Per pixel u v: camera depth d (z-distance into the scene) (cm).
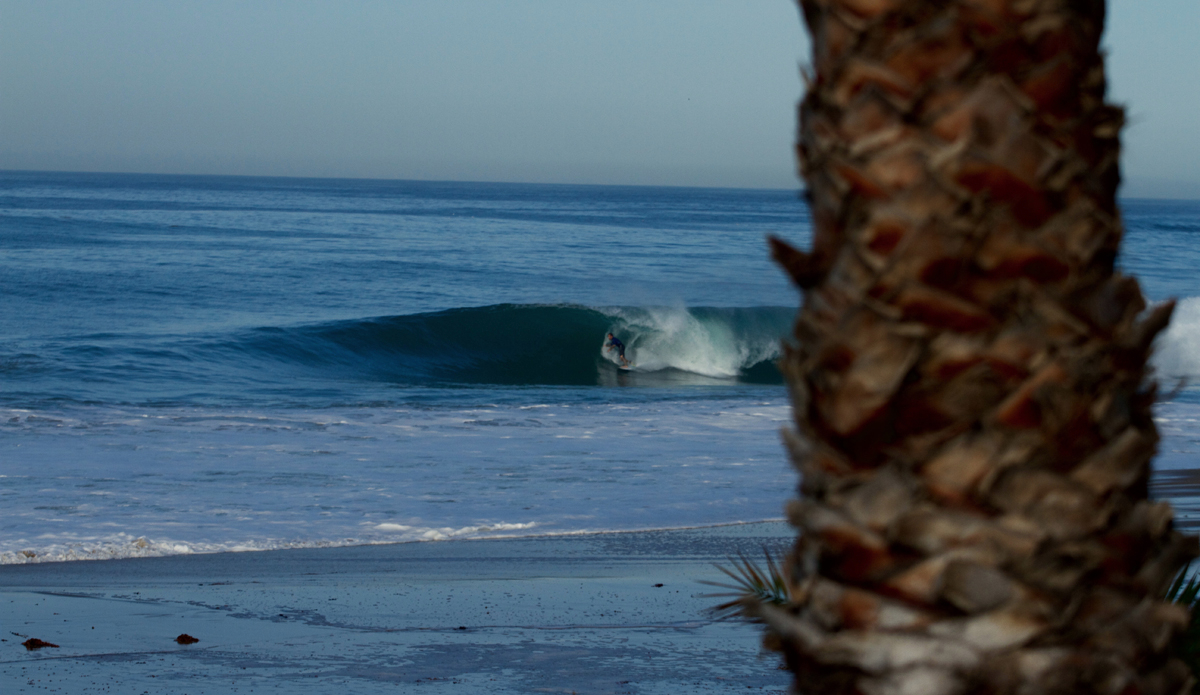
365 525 3991
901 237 578
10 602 2842
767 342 12175
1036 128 571
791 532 3944
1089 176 581
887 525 583
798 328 641
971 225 568
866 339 584
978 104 568
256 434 5888
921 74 577
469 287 17112
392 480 4775
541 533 3919
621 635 2533
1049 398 564
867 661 591
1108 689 579
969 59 569
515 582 3120
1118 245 605
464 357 11438
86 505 4166
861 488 589
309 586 3072
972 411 568
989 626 573
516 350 11775
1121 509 580
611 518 4162
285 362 10438
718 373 12062
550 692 2091
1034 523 567
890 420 584
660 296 15712
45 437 5606
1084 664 576
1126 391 592
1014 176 566
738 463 5300
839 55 606
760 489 4716
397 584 3100
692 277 19100
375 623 2645
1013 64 570
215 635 2528
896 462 580
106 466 4912
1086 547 572
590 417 6750
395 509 4247
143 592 2989
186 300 14650
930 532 576
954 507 575
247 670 2241
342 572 3281
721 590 3005
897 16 582
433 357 11375
